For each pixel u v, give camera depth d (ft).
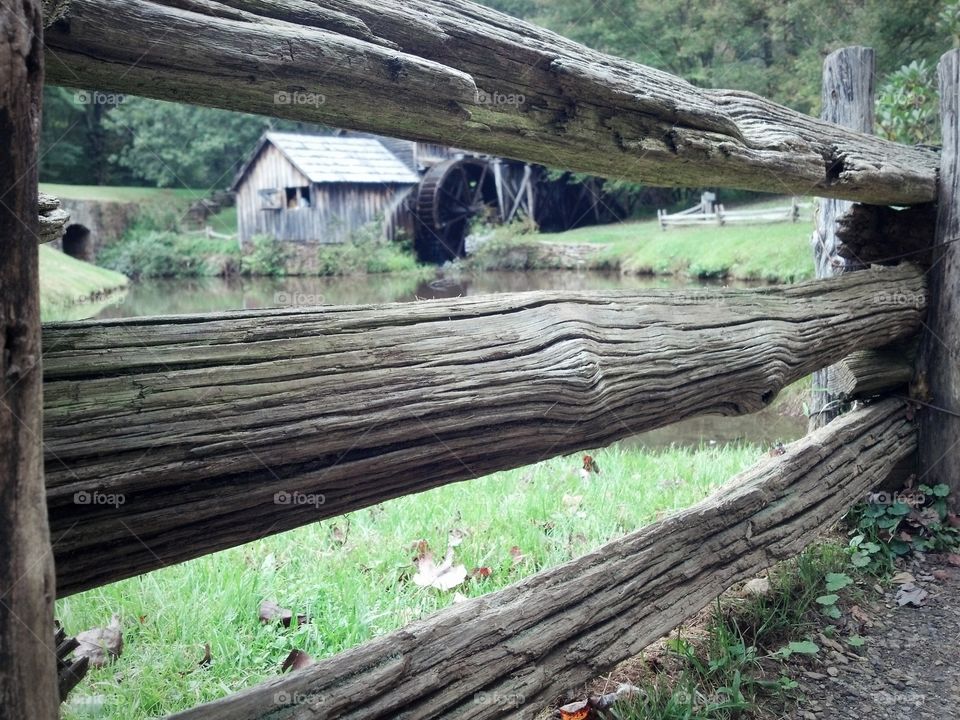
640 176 7.43
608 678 7.60
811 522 8.96
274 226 80.12
